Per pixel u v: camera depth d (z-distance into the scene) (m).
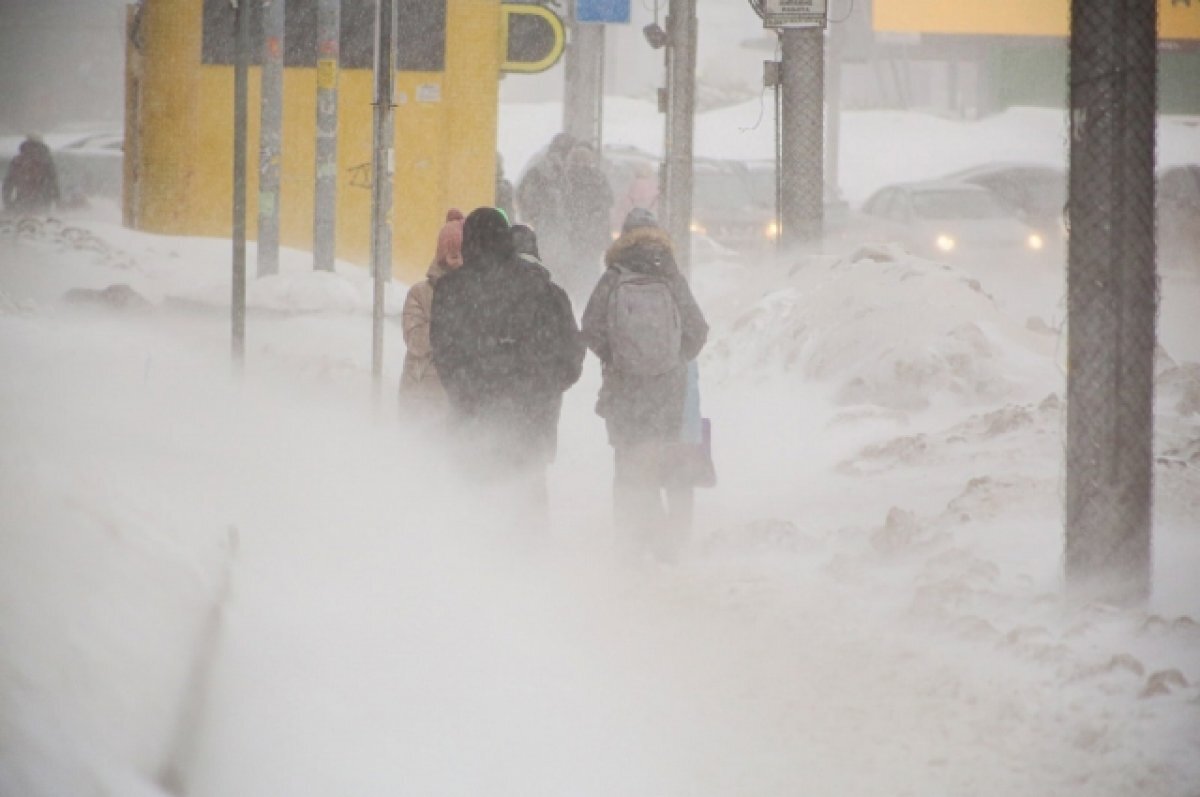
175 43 82.62
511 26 83.31
